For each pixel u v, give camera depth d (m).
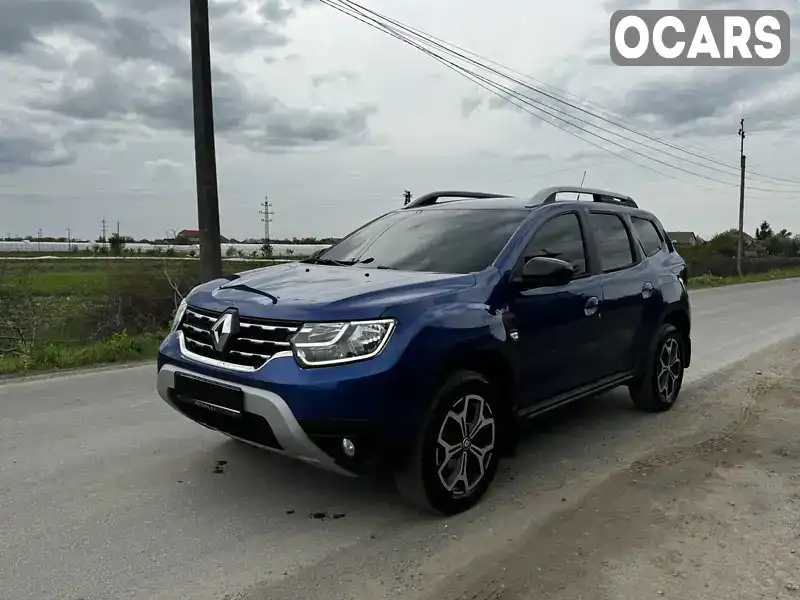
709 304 18.97
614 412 6.23
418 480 3.62
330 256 5.15
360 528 3.68
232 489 4.21
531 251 4.57
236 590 3.04
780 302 19.72
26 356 8.66
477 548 3.44
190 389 3.84
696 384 7.49
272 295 3.78
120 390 7.04
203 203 11.99
